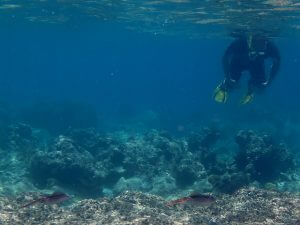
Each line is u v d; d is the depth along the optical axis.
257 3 19.61
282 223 8.87
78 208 10.00
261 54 15.88
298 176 17.88
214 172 15.72
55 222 8.82
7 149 19.58
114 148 17.02
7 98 52.81
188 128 35.25
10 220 8.80
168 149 18.09
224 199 11.47
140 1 23.50
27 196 11.05
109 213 9.57
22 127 23.39
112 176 15.75
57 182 13.88
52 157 14.34
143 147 18.23
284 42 46.22
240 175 13.41
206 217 9.34
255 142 17.05
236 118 38.88
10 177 14.48
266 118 37.94
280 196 11.48
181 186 15.27
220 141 27.66
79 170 14.02
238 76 17.02
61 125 31.73
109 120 39.44
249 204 10.27
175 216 9.58
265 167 15.85
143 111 46.19
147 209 9.99
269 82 16.11
